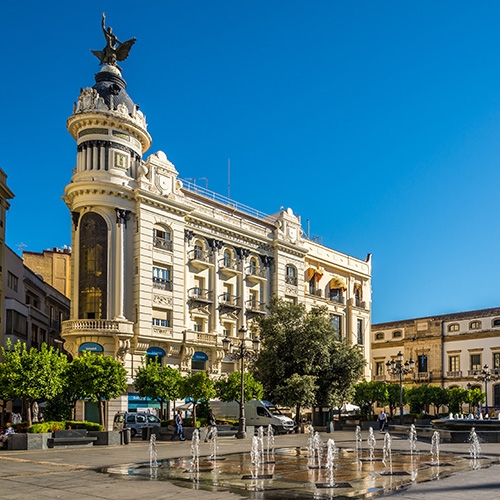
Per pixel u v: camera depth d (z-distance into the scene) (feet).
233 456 77.61
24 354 98.48
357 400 207.51
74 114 153.17
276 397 150.92
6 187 156.76
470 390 230.48
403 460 70.44
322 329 158.30
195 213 168.55
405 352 286.05
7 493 46.96
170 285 159.02
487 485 47.75
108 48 164.14
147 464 67.56
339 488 47.67
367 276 242.78
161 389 125.49
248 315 183.01
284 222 200.95
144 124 163.12
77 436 98.02
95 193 149.59
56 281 229.66
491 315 260.83
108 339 144.36
